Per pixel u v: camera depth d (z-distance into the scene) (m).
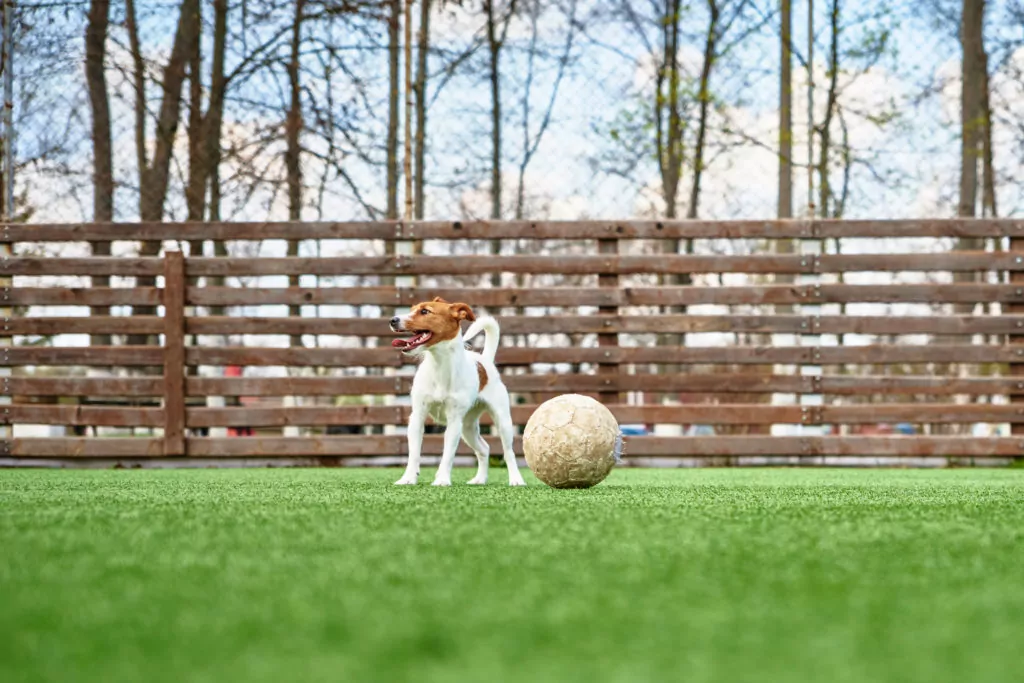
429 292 8.18
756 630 1.57
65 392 8.26
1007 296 8.23
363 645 1.45
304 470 7.77
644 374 8.24
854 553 2.43
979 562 2.31
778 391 8.29
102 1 9.37
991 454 8.24
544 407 4.95
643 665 1.34
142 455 8.18
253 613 1.68
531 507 3.65
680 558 2.30
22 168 9.01
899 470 7.95
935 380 8.29
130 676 1.28
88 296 8.27
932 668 1.34
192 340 8.63
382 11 9.47
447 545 2.51
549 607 1.73
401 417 8.18
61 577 2.05
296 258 8.20
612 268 8.20
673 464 8.44
